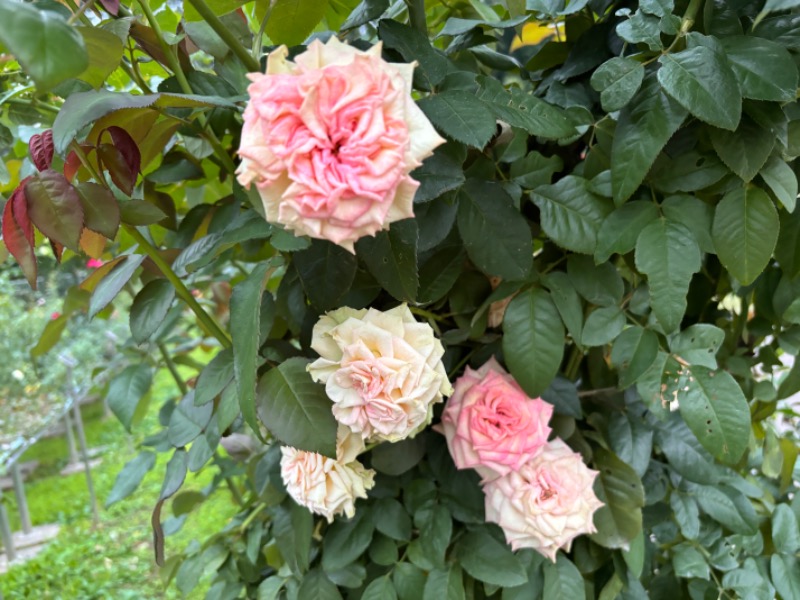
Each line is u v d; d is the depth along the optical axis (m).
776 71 0.32
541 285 0.39
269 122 0.24
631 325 0.39
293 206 0.24
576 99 0.40
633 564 0.42
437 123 0.31
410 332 0.34
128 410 0.56
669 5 0.32
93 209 0.31
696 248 0.35
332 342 0.34
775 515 0.49
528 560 0.43
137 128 0.35
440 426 0.40
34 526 1.58
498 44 0.53
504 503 0.39
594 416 0.44
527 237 0.35
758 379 0.55
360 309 0.36
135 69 0.35
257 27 0.47
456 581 0.42
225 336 0.39
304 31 0.38
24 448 1.48
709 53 0.31
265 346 0.39
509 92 0.34
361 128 0.24
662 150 0.38
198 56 0.61
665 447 0.43
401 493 0.46
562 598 0.42
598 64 0.40
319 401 0.34
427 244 0.34
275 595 0.48
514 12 0.44
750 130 0.34
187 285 0.58
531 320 0.37
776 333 0.45
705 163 0.36
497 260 0.36
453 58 0.42
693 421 0.37
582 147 0.43
